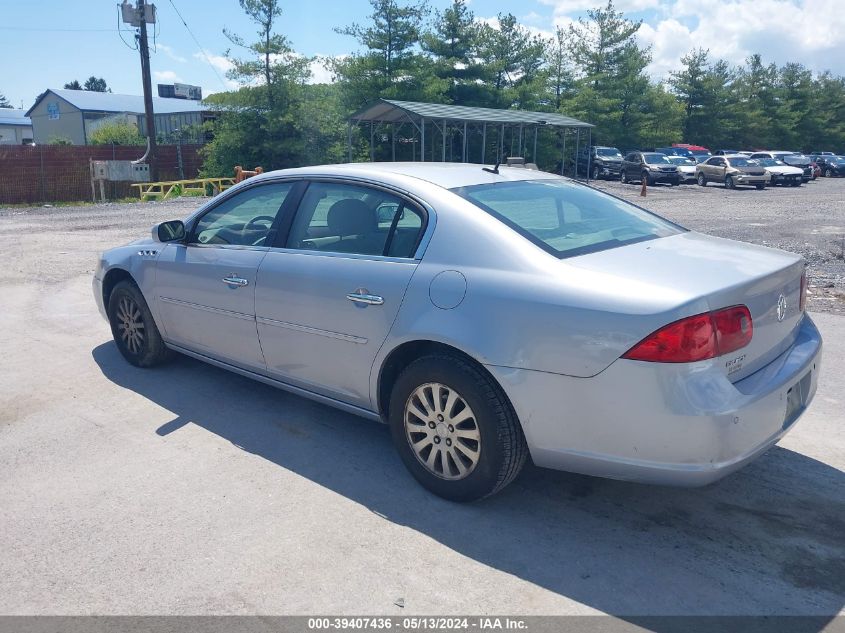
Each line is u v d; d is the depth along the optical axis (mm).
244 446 4207
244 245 4516
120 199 29078
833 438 4281
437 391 3467
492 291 3254
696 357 2830
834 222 17281
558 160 44531
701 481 2898
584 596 2836
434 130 38625
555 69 49094
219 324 4617
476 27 41000
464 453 3422
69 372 5508
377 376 3730
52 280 9141
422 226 3645
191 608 2773
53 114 62938
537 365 3102
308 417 4641
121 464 3975
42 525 3355
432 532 3295
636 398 2889
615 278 3061
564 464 3201
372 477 3830
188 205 22016
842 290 8586
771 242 13320
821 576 2957
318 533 3287
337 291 3820
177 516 3432
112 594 2861
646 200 26078
